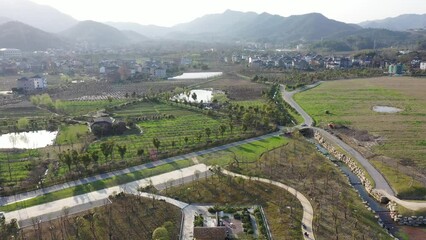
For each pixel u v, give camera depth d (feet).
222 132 529.04
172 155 457.27
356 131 540.11
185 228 296.92
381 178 382.63
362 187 377.30
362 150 463.01
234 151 473.26
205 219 309.01
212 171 398.62
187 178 388.78
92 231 290.35
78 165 423.23
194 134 545.03
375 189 360.28
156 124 608.60
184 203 337.11
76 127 598.75
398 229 301.84
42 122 629.51
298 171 407.85
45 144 532.32
